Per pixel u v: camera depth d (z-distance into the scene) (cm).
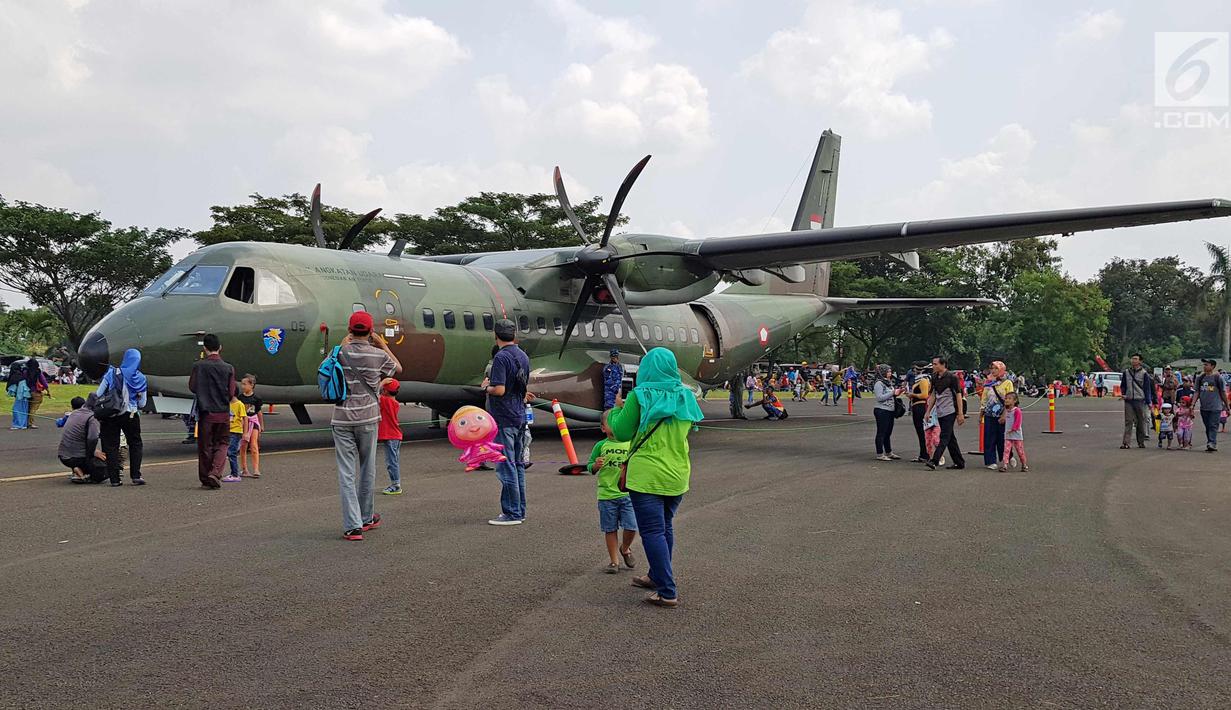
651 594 552
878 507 919
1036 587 584
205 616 489
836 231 1576
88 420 994
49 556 632
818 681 406
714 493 1009
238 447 1038
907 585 588
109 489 961
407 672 410
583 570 614
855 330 6388
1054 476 1212
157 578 571
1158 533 785
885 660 436
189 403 1320
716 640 466
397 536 721
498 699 379
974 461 1413
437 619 494
